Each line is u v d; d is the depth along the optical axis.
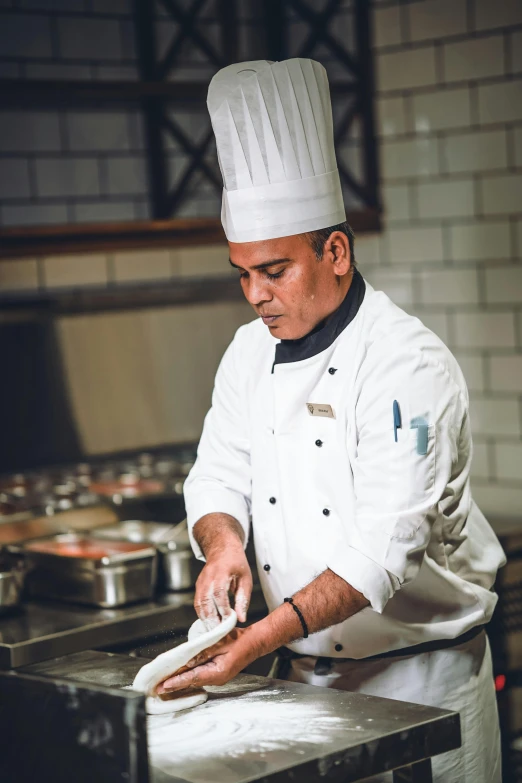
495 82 4.26
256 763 1.81
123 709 1.74
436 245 4.53
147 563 2.91
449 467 2.24
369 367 2.27
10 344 4.04
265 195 2.21
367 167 4.64
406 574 2.18
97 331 4.27
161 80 4.43
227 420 2.61
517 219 4.28
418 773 1.98
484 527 2.59
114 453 4.33
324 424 2.36
